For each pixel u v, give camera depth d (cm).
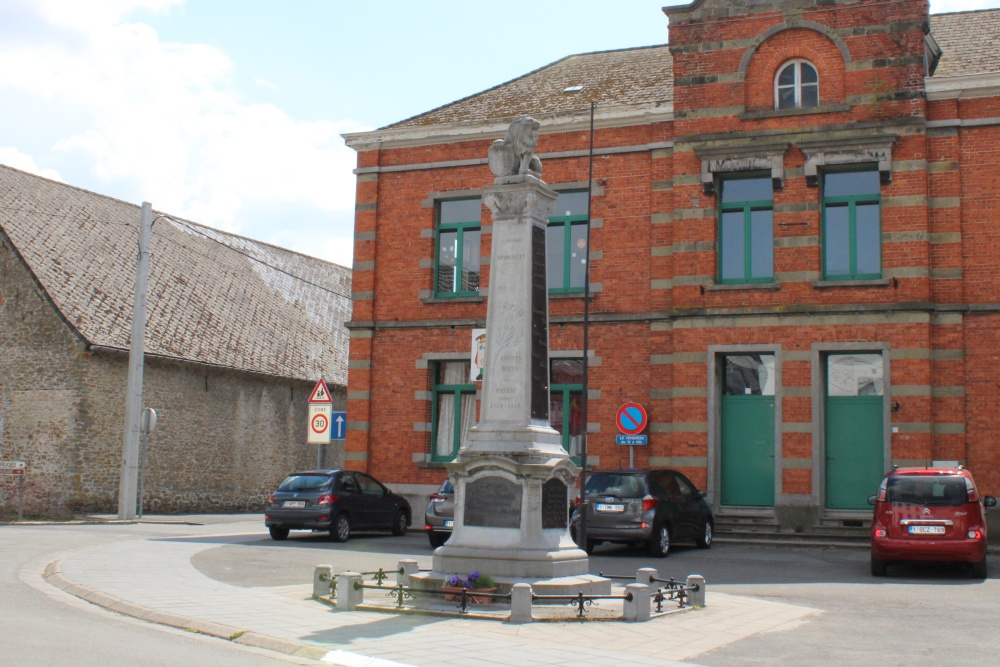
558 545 1211
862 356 2209
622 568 1691
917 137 2188
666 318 2345
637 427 2264
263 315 3925
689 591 1216
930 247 2177
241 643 939
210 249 3991
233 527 2573
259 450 3631
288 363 3791
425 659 853
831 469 2208
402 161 2655
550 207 1328
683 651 939
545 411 1273
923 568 1742
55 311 2997
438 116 2742
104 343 3002
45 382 3000
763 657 922
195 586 1284
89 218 3491
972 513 1595
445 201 2633
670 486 1995
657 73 2731
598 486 1925
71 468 2933
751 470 2258
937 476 1633
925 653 954
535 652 897
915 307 2141
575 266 2477
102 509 3008
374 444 2594
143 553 1703
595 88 2705
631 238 2414
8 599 1152
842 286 2203
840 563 1823
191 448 3322
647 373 2362
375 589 1228
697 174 2328
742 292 2267
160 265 3591
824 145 2236
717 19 2350
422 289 2595
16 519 2639
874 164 2223
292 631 969
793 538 2127
